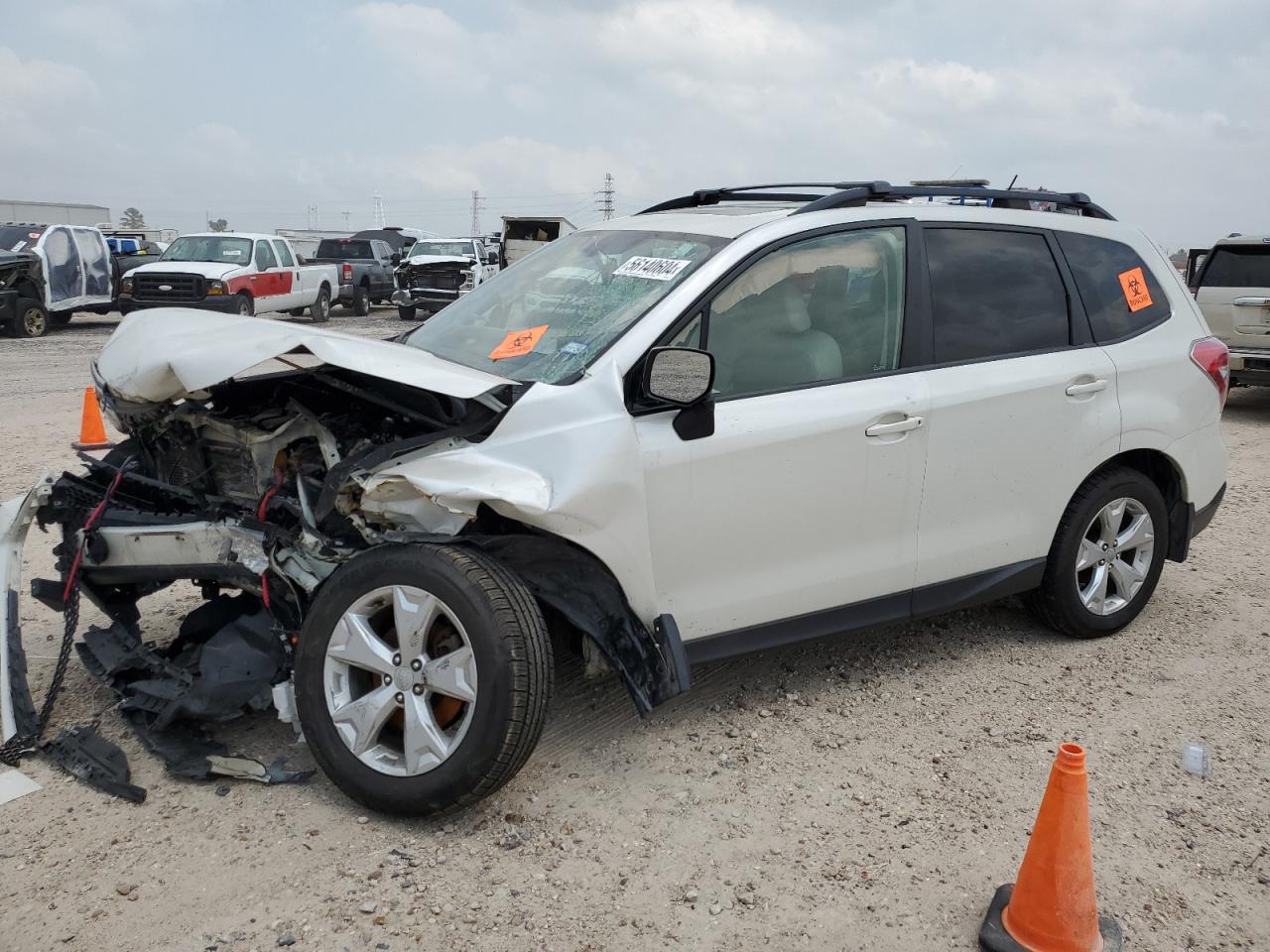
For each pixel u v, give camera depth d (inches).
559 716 163.2
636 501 139.0
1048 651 195.2
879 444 160.7
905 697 174.1
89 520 152.6
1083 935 110.0
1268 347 470.0
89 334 779.4
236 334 141.3
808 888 122.8
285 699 140.4
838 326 161.8
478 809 136.9
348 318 1052.5
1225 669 188.5
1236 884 126.0
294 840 128.9
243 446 151.0
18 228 780.6
